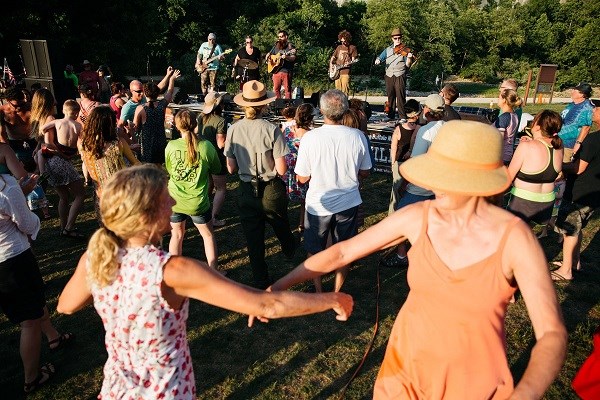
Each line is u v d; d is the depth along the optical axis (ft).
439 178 5.69
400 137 16.84
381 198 24.35
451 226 5.92
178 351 6.16
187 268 5.68
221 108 19.93
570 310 14.15
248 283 15.83
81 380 11.30
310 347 12.48
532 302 5.25
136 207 5.50
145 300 5.62
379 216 21.90
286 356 12.14
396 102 33.50
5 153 10.46
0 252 9.75
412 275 6.19
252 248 14.49
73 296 6.27
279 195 13.97
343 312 6.77
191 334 13.08
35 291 10.38
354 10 108.47
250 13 116.16
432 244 5.97
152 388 6.02
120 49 74.08
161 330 5.82
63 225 19.13
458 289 5.70
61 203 18.78
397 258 16.70
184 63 99.86
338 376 11.41
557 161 13.35
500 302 5.69
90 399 10.72
